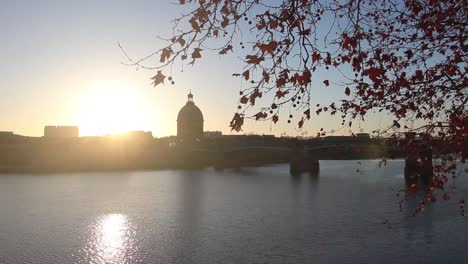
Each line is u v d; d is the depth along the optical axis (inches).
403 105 378.0
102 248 1519.4
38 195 2837.1
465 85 355.9
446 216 1800.0
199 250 1472.7
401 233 1589.6
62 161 5964.6
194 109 7229.3
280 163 6643.7
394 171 4483.3
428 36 343.0
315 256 1362.0
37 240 1627.7
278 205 2337.6
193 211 2196.1
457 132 385.7
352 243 1489.9
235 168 5531.5
